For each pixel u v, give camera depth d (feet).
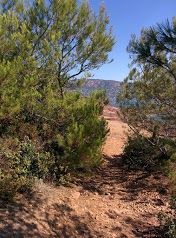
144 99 26.02
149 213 20.83
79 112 23.85
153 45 16.57
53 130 24.49
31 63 24.82
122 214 20.51
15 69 22.02
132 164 30.91
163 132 26.71
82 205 20.70
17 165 20.61
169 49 16.10
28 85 23.35
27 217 16.87
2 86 21.07
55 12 29.45
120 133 50.06
